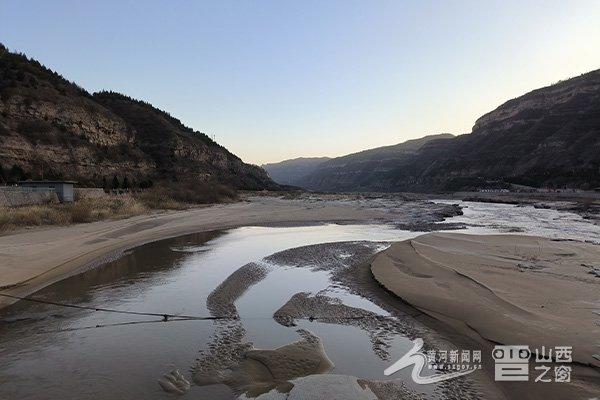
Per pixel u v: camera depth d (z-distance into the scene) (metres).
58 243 18.00
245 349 7.49
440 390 5.87
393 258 14.55
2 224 20.61
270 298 10.76
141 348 7.61
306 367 6.71
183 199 51.44
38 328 8.69
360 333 8.23
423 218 34.06
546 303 8.85
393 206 49.69
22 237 18.88
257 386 6.09
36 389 6.11
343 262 15.19
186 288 11.81
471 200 72.94
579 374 5.94
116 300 10.67
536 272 11.69
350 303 10.25
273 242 21.11
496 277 11.16
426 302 9.65
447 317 8.70
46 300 10.66
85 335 8.28
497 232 23.80
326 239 22.17
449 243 17.19
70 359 7.15
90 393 5.97
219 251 18.27
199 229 26.44
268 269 14.06
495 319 8.11
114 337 8.16
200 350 7.50
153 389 6.08
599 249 15.42
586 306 8.59
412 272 12.52
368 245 18.97
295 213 38.50
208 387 6.13
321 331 8.37
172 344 7.79
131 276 13.31
